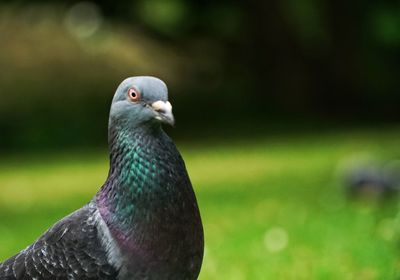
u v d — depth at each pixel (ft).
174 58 89.10
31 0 83.25
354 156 48.08
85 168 52.70
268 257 25.64
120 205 13.25
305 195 37.29
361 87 75.46
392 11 81.30
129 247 13.08
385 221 29.43
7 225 34.78
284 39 75.15
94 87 80.07
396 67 83.15
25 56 83.76
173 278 13.38
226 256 26.18
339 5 74.33
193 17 79.77
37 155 60.64
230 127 67.15
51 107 73.67
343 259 24.71
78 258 13.15
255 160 50.37
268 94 76.13
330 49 74.95
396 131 61.36
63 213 36.99
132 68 86.43
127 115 13.30
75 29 92.07
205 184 42.45
